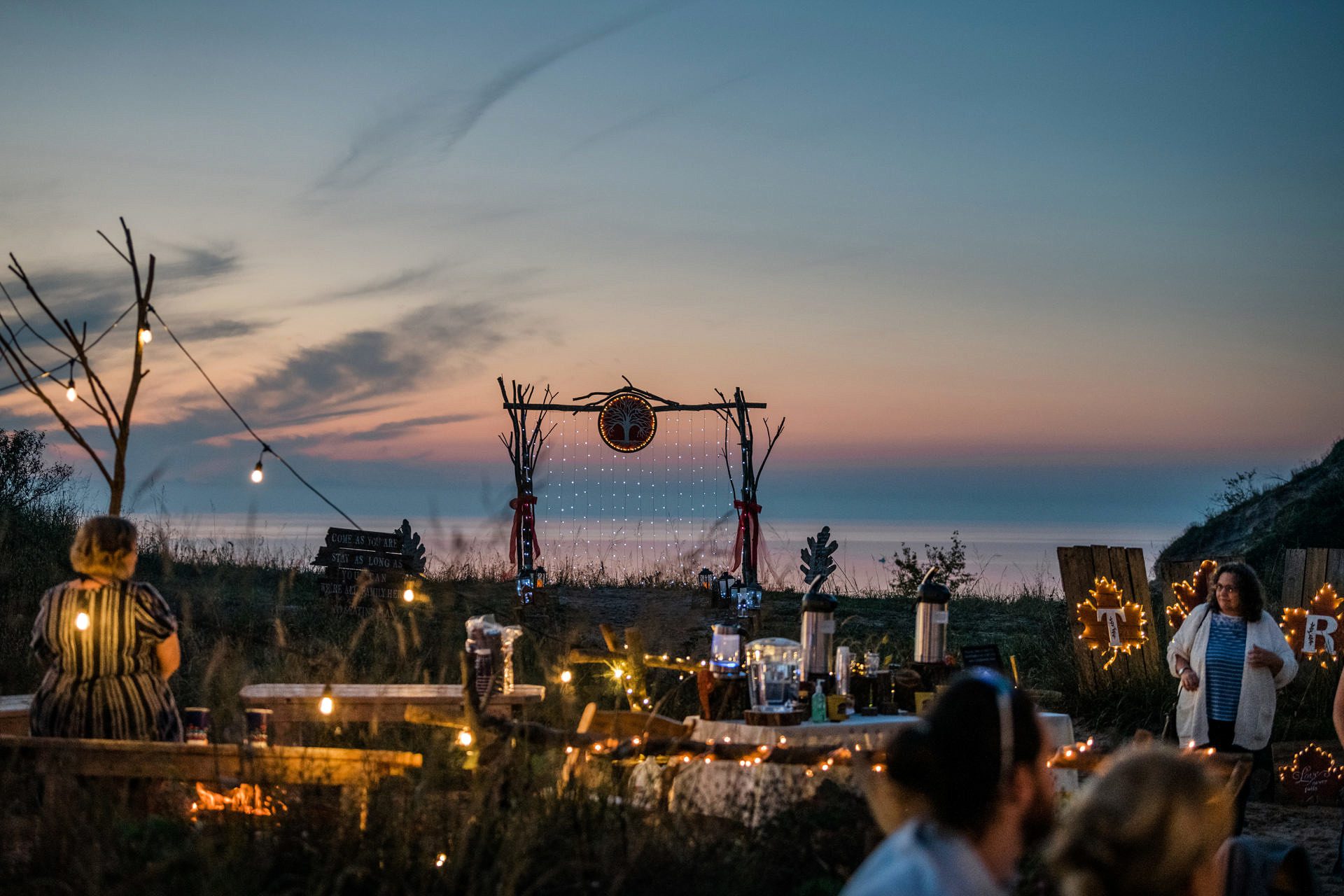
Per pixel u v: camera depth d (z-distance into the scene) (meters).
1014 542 121.19
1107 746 6.76
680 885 4.38
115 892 3.89
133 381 6.53
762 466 14.05
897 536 139.38
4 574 9.77
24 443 14.59
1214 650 7.03
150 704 5.42
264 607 11.03
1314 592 10.56
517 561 13.06
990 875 2.40
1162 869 2.46
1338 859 6.39
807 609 6.03
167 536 12.53
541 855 4.47
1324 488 17.86
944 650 6.51
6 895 4.02
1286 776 8.44
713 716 6.02
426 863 4.37
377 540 12.59
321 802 4.96
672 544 16.47
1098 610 10.56
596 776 5.31
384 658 9.64
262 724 6.00
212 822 4.68
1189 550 21.02
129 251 6.55
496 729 5.10
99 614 5.31
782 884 4.66
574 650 7.05
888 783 2.51
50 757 4.85
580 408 13.99
